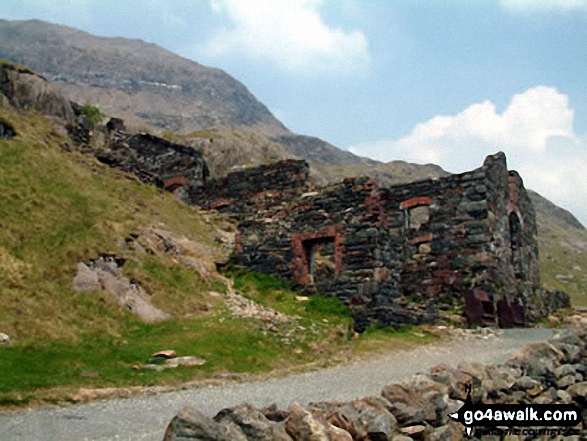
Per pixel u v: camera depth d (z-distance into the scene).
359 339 13.18
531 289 22.61
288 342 11.63
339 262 15.51
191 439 4.39
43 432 5.74
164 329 11.15
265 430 4.88
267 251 17.00
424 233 20.88
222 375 8.89
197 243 18.19
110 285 12.02
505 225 21.42
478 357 11.58
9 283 10.48
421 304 18.62
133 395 7.46
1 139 17.14
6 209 13.09
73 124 24.47
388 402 6.22
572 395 9.68
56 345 9.03
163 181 28.00
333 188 16.33
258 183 23.88
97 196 16.95
